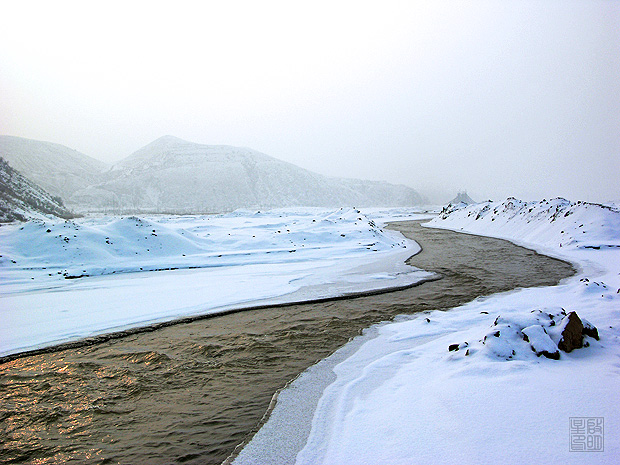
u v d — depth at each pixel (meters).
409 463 3.11
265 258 18.58
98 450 4.12
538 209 27.09
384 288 11.91
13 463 3.94
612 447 2.84
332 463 3.41
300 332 7.93
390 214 75.62
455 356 5.41
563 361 4.84
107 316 9.23
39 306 10.10
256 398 5.15
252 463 3.63
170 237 19.78
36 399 5.33
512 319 5.68
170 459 3.89
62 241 17.11
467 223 37.09
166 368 6.30
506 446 3.06
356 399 4.68
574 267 14.46
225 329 8.27
